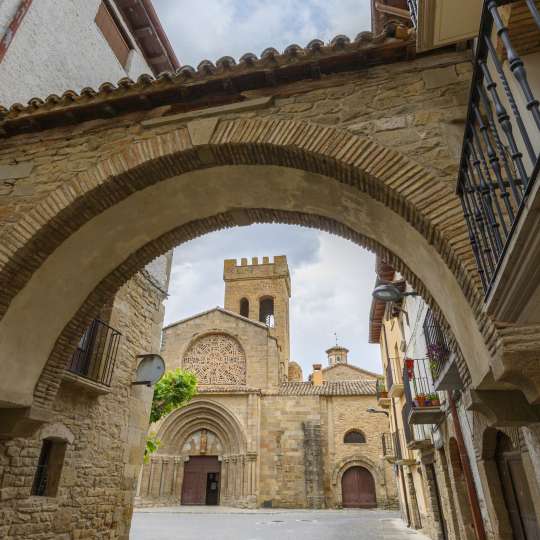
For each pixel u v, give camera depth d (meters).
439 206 4.23
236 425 28.70
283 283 43.69
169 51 13.73
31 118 6.22
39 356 6.30
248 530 15.73
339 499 27.98
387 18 6.74
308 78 5.62
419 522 16.39
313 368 34.31
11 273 5.56
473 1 4.07
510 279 2.63
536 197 1.99
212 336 32.38
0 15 7.55
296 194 6.09
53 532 7.46
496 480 7.29
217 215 6.78
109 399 9.46
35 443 7.19
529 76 3.62
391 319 17.03
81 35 10.06
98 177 5.67
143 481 27.75
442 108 4.93
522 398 4.40
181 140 5.60
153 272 11.87
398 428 19.05
